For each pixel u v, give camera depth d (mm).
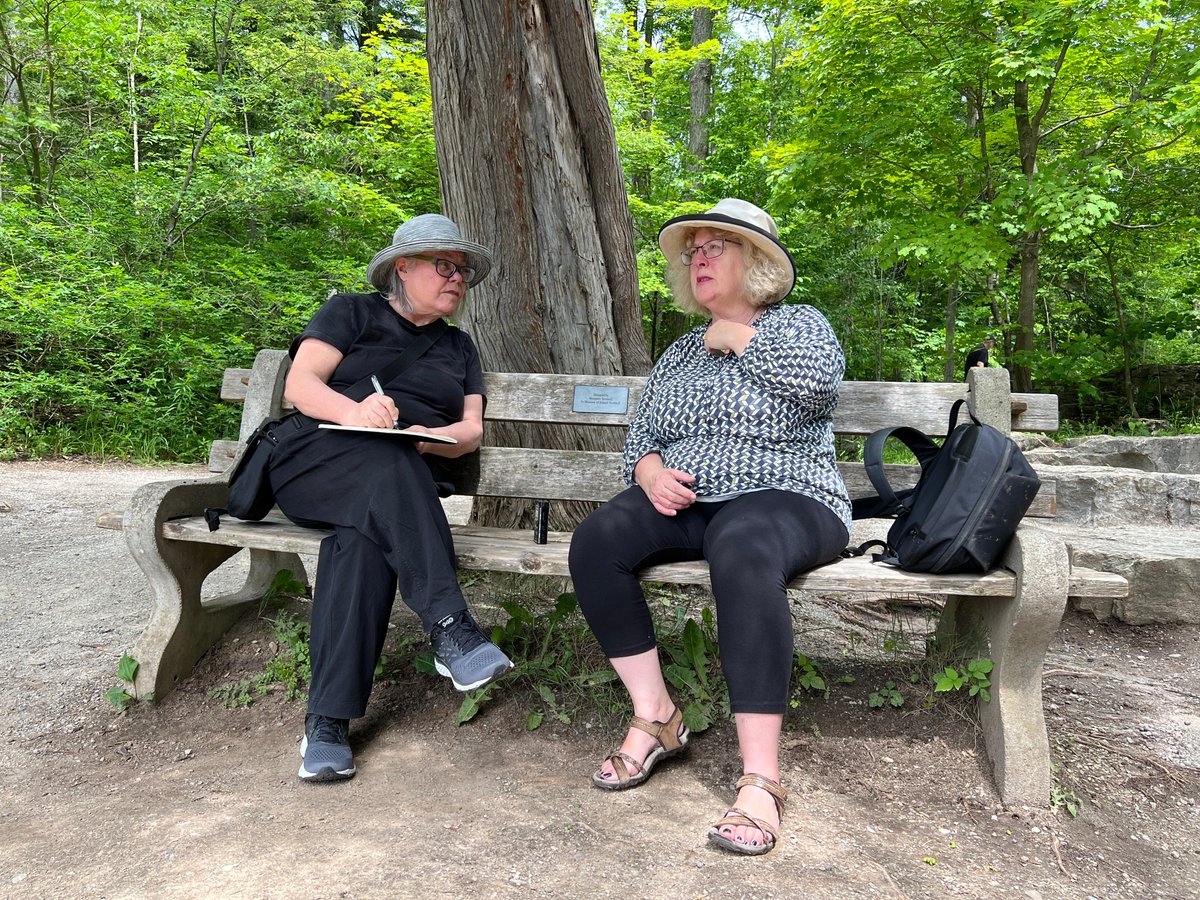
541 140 3264
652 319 14844
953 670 2107
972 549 1914
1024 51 7730
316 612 2043
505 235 3295
